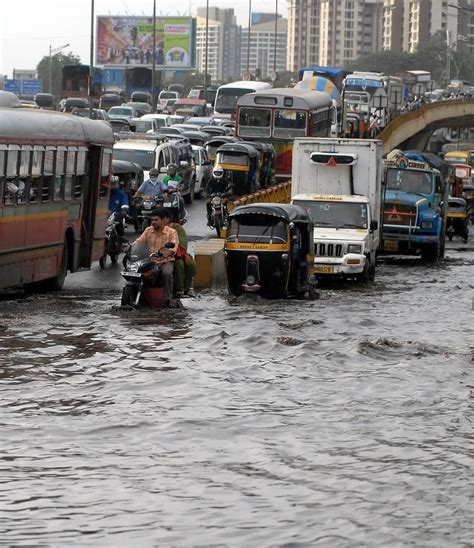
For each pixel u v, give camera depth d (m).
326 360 23.03
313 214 41.09
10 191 29.34
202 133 90.75
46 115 32.12
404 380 21.16
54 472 14.86
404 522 13.07
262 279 33.62
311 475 14.85
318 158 43.38
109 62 194.75
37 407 18.33
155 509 13.45
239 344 24.59
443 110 114.06
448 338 26.89
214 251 36.84
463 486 14.44
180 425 17.38
